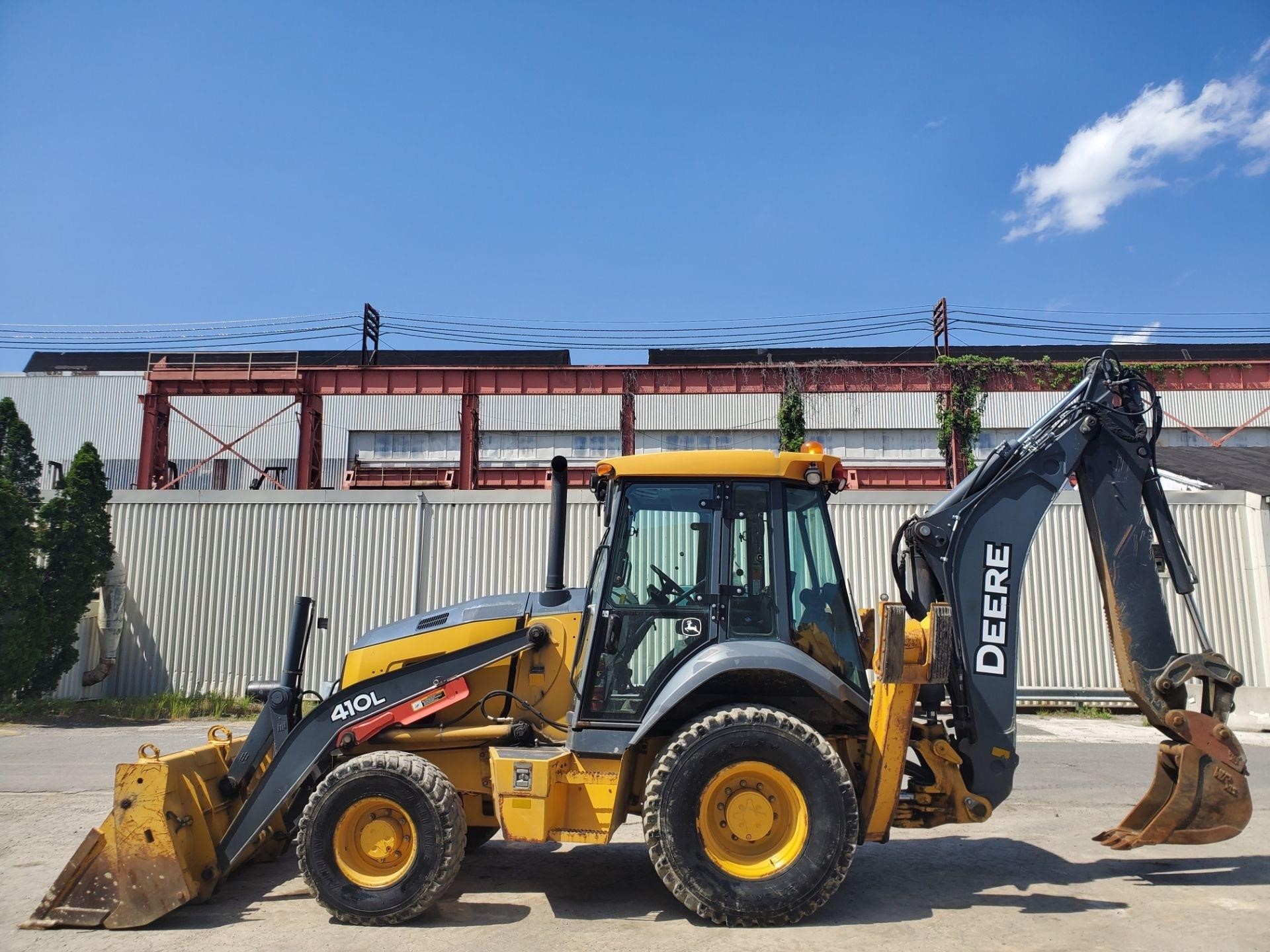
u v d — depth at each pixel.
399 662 5.66
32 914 4.86
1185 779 5.17
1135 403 5.58
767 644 4.94
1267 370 20.59
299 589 15.74
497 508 15.88
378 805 4.88
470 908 5.06
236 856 5.07
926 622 4.91
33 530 14.39
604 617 5.14
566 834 4.88
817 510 5.39
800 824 4.65
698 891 4.59
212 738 5.80
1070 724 13.70
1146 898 5.11
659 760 4.76
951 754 5.16
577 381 21.83
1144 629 5.38
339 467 39.28
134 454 40.38
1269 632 14.64
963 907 4.96
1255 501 15.01
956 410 21.06
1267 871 5.64
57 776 9.12
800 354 41.81
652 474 5.26
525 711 5.43
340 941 4.50
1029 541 5.40
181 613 15.72
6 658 13.58
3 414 15.74
